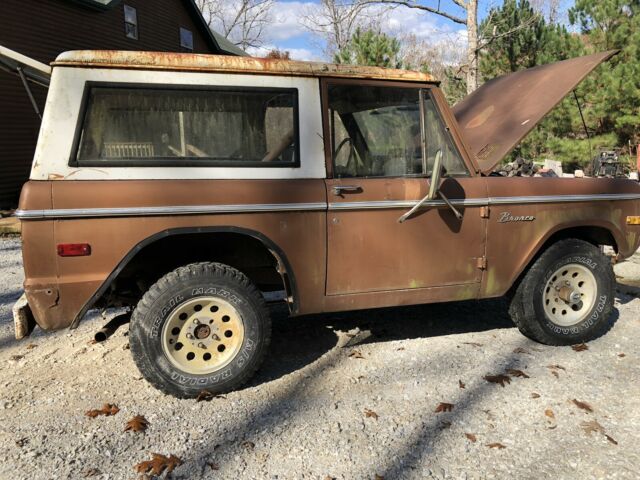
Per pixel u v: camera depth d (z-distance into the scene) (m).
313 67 3.38
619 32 13.54
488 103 4.55
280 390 3.41
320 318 4.71
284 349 4.06
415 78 3.58
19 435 2.90
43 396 3.33
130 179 3.06
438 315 4.78
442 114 3.68
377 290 3.59
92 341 4.20
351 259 3.49
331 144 3.44
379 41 14.62
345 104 3.49
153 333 3.16
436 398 3.29
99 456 2.72
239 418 3.07
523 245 3.88
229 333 3.35
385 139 3.58
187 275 3.20
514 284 4.08
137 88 3.10
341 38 20.78
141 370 3.22
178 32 19.25
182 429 2.96
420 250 3.63
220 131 3.25
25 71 3.64
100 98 3.06
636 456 2.71
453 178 3.68
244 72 3.27
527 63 15.20
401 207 3.53
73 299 3.02
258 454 2.74
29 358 3.90
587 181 4.07
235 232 3.23
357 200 3.44
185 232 3.14
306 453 2.75
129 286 3.71
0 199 12.12
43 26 13.16
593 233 4.34
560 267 3.99
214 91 3.21
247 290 3.31
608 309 4.13
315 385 3.47
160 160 3.13
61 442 2.84
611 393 3.33
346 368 3.72
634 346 4.05
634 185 4.26
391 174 3.59
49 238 2.94
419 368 3.71
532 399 3.26
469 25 14.69
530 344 4.12
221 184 3.19
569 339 4.06
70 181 2.97
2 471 2.60
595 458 2.70
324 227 3.40
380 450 2.77
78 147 3.01
